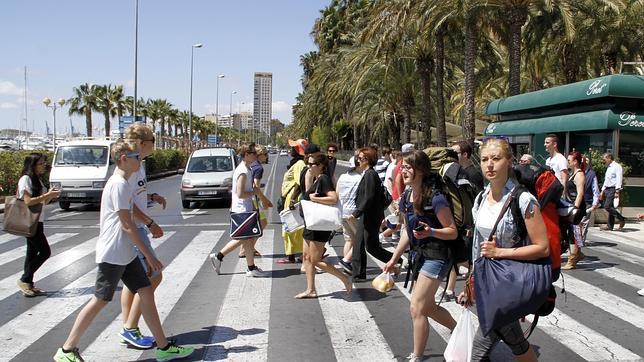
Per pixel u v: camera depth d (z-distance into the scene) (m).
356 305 6.79
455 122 51.09
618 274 8.51
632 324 6.10
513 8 20.39
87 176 18.06
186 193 18.55
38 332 5.89
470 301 4.18
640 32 24.95
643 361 5.00
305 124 82.50
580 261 9.53
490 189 3.95
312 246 7.00
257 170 8.54
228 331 5.82
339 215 6.88
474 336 4.16
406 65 32.06
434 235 4.50
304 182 7.93
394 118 42.28
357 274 7.57
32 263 7.25
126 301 5.39
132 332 5.38
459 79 39.53
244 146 8.11
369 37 25.69
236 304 6.84
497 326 3.66
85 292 7.50
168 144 71.69
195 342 5.48
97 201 18.11
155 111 79.56
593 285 7.83
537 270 3.65
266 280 8.11
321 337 5.64
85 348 5.36
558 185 4.30
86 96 59.84
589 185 9.41
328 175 6.91
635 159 15.36
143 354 5.21
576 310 6.62
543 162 19.03
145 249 4.78
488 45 27.25
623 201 14.65
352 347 5.35
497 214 3.81
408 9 22.78
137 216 5.36
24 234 6.96
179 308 6.68
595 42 25.25
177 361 4.98
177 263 9.38
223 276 8.39
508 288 3.62
